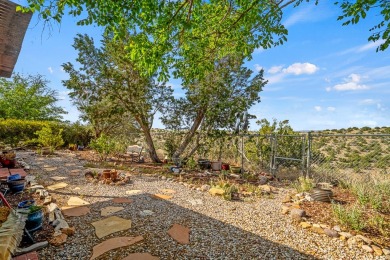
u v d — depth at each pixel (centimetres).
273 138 970
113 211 447
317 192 556
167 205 501
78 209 447
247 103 1069
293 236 366
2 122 1195
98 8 333
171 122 1162
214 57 556
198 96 1061
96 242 324
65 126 1473
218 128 1062
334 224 410
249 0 421
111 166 936
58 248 301
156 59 438
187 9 418
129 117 1365
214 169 1002
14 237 204
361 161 880
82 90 1063
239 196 598
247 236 363
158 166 1030
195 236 355
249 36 480
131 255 293
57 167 845
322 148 1085
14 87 1762
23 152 1127
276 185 758
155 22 393
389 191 551
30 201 364
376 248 325
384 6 373
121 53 992
